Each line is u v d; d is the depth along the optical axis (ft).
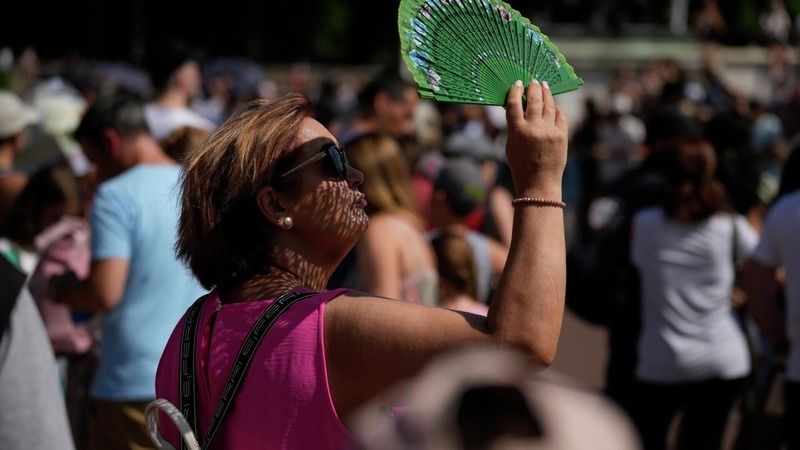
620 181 38.24
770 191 59.62
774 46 176.76
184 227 15.43
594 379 49.42
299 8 253.85
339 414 13.43
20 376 14.32
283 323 13.79
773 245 30.63
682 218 33.55
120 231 27.20
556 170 13.32
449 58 13.80
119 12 256.11
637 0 192.03
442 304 29.84
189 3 252.62
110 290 27.02
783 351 31.86
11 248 33.04
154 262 27.35
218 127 15.60
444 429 7.14
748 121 74.13
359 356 13.15
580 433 6.94
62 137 51.08
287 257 15.05
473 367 7.54
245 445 13.88
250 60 245.45
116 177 28.78
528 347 12.60
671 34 175.42
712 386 34.14
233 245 15.14
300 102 15.37
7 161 39.34
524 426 6.99
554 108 13.51
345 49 252.83
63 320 29.96
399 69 46.75
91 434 28.53
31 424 14.28
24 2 260.01
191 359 14.78
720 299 34.01
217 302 15.05
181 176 15.76
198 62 44.32
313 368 13.38
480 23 14.02
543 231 13.07
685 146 33.60
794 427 30.17
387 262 27.27
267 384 13.62
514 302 12.71
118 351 27.48
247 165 14.82
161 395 15.42
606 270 35.04
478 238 33.63
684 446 35.14
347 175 15.31
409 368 12.87
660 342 34.12
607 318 35.19
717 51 164.76
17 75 204.64
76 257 29.96
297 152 14.88
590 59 160.25
